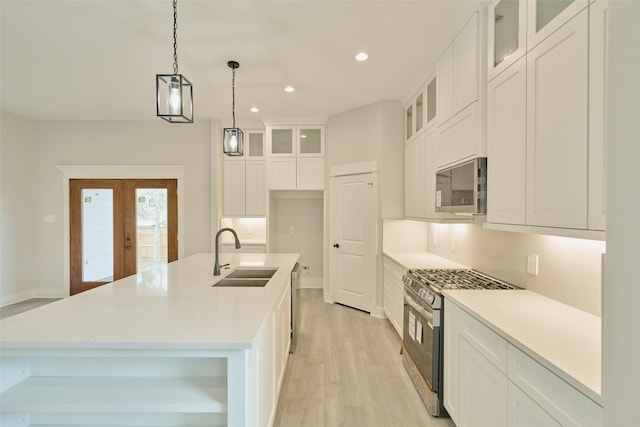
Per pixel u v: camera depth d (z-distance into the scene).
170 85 2.01
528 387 1.24
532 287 2.05
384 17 2.40
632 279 0.52
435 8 2.28
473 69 2.13
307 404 2.29
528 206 1.58
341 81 3.55
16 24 2.47
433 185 2.95
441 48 2.68
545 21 1.48
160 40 2.72
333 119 4.77
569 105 1.31
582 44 1.23
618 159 0.55
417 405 2.29
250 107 4.46
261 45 2.81
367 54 2.96
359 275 4.39
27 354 1.23
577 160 1.26
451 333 1.97
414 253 3.92
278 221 5.65
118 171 5.12
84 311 1.57
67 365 1.47
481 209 2.03
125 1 2.21
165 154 5.19
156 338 1.24
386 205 4.10
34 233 5.04
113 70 3.29
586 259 1.63
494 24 1.93
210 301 1.75
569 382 1.02
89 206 5.14
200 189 5.19
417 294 2.42
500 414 1.43
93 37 2.67
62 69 3.27
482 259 2.67
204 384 1.43
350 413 2.19
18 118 4.81
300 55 2.98
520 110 1.64
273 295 1.88
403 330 2.90
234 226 5.58
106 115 4.87
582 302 1.65
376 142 4.17
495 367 1.47
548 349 1.21
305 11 2.33
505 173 1.78
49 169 5.08
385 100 4.09
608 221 0.57
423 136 3.28
